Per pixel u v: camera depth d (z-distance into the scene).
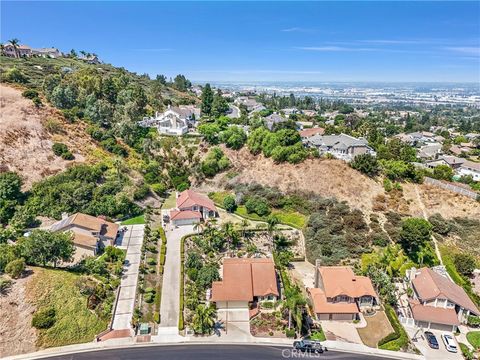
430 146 155.62
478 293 59.97
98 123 108.44
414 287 58.62
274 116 157.88
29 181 79.06
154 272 61.94
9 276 52.56
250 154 101.81
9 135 86.31
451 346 48.00
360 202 80.06
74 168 83.50
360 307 56.25
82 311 50.94
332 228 73.56
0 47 166.38
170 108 134.12
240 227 76.69
